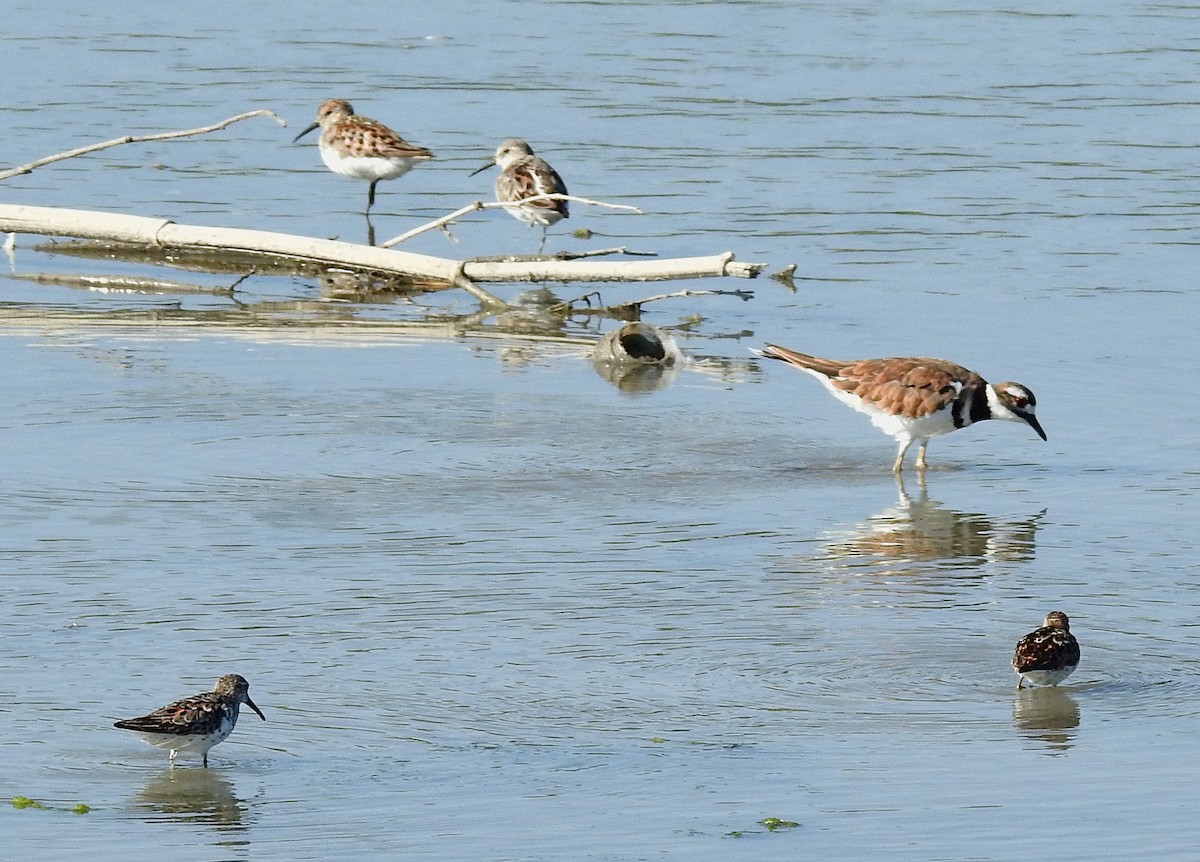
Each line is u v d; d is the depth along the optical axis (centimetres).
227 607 1517
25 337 2461
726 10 4616
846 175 3306
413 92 3822
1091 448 2039
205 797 1185
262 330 2544
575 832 1139
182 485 1855
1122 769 1237
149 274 2861
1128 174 3325
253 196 3192
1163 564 1658
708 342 2516
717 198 3169
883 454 2027
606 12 4584
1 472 1883
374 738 1278
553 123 3609
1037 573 1634
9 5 4516
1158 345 2436
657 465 1964
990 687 1380
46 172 3244
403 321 2627
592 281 2658
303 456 1961
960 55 4194
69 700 1327
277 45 4197
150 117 3584
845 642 1465
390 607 1524
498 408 2170
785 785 1209
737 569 1638
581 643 1454
